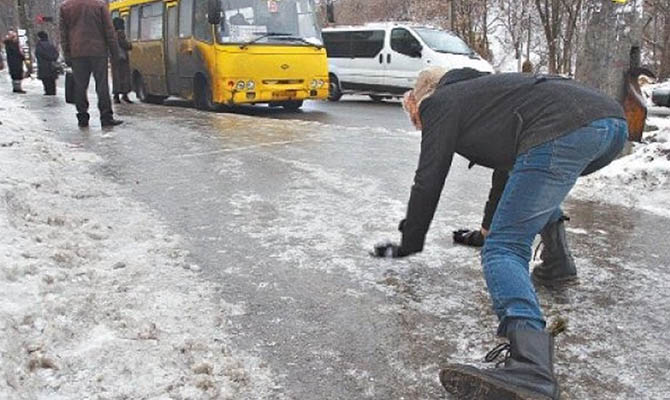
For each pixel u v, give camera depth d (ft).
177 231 15.26
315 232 15.29
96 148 25.52
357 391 8.76
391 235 15.05
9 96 51.52
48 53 52.11
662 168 19.89
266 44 40.57
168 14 45.42
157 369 8.93
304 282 12.34
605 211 17.42
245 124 33.83
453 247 14.28
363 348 9.89
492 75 9.27
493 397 7.79
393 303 11.45
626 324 10.67
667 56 59.06
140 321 10.34
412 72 53.26
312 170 21.90
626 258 13.73
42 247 12.86
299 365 9.39
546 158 8.39
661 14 61.67
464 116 8.98
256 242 14.57
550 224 11.66
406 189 19.38
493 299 8.52
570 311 11.11
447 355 9.71
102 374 8.75
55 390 8.38
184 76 44.14
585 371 9.25
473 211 17.24
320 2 88.02
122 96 51.01
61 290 11.18
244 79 39.96
